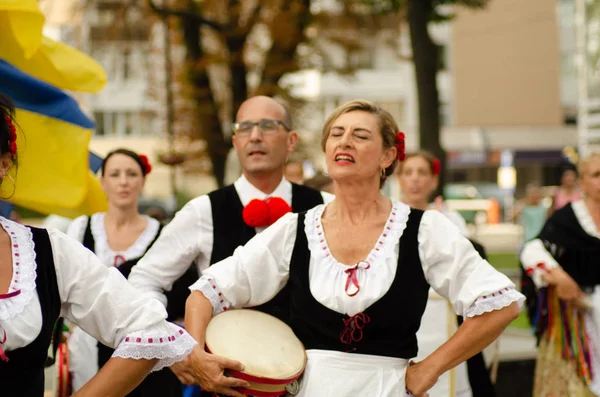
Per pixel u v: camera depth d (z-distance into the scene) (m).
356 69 19.19
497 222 36.81
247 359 3.55
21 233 2.81
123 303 2.91
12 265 2.72
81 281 2.87
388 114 3.79
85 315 2.89
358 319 3.54
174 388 5.04
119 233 6.31
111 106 36.03
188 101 19.38
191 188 30.83
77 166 5.46
